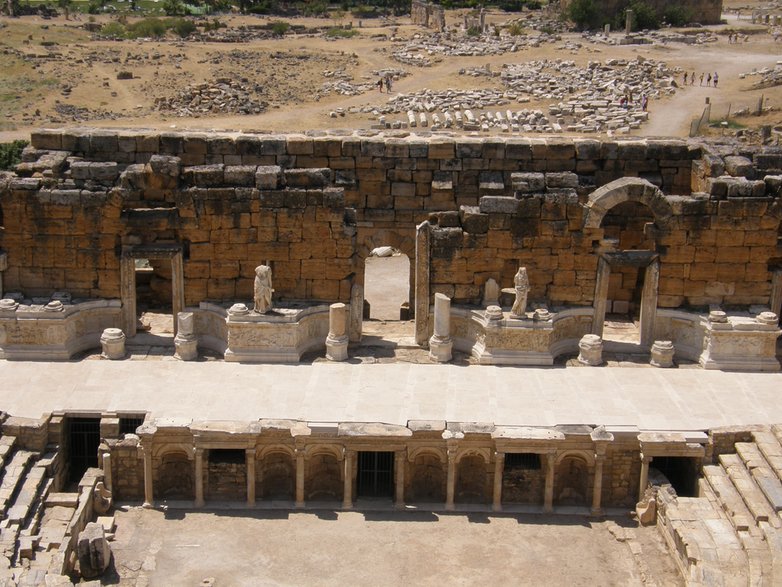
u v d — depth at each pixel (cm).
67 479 3712
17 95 10288
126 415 3656
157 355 4119
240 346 4069
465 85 10856
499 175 4497
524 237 4162
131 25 14188
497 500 3638
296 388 3862
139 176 4112
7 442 3528
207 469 3612
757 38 13038
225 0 17288
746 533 3259
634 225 4609
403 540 3441
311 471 3659
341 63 11975
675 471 3778
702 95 10194
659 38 12912
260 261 4181
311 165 4525
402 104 10131
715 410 3781
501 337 4100
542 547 3428
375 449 3575
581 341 4147
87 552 3162
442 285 4209
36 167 4191
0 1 15688
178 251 4138
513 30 13588
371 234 4625
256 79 11194
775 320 4100
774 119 9162
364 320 4684
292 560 3319
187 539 3419
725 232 4150
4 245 4138
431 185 4528
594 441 3556
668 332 4278
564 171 4525
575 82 10656
